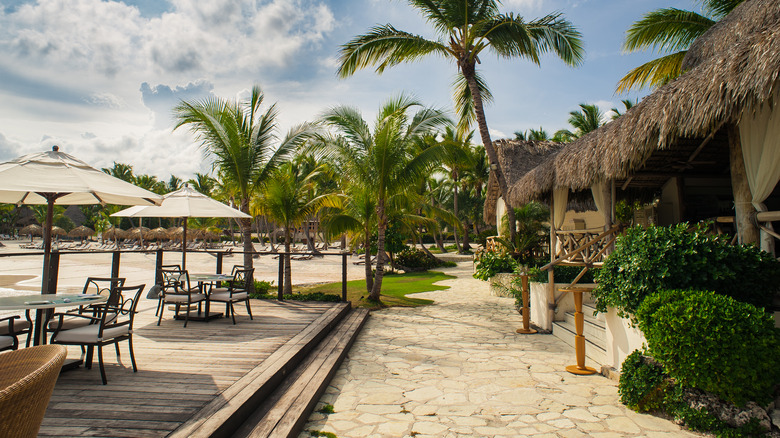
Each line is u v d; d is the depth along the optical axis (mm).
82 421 3043
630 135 4680
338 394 4699
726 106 3400
